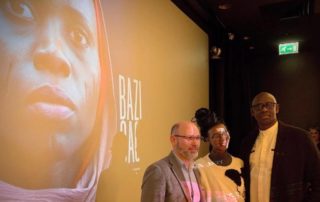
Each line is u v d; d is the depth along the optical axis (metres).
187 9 3.77
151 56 2.81
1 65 1.32
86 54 1.89
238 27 4.77
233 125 5.12
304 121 5.63
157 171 1.57
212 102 4.77
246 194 2.35
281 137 2.30
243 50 5.59
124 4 2.38
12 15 1.38
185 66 3.69
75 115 1.76
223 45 4.95
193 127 1.74
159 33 3.00
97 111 1.98
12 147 1.35
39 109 1.51
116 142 2.18
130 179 2.35
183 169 1.70
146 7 2.75
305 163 2.22
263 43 5.45
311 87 5.63
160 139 2.92
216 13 4.25
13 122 1.36
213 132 2.19
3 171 1.31
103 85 2.06
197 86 4.13
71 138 1.73
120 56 2.29
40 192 1.50
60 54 1.67
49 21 1.60
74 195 1.73
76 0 1.82
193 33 4.01
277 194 2.21
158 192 1.51
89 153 1.88
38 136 1.50
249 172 2.38
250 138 2.52
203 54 4.43
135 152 2.44
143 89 2.63
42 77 1.54
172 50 3.31
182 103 3.55
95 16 2.00
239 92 5.32
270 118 2.37
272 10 4.29
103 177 2.01
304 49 5.66
